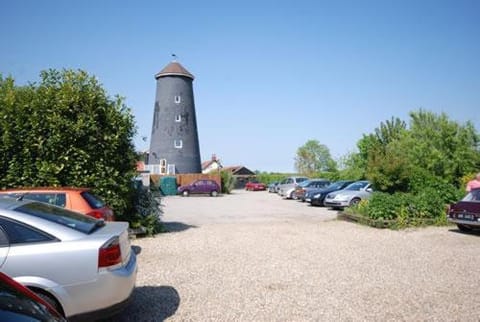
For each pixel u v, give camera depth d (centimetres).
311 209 2181
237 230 1291
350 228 1330
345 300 580
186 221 1597
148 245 1020
